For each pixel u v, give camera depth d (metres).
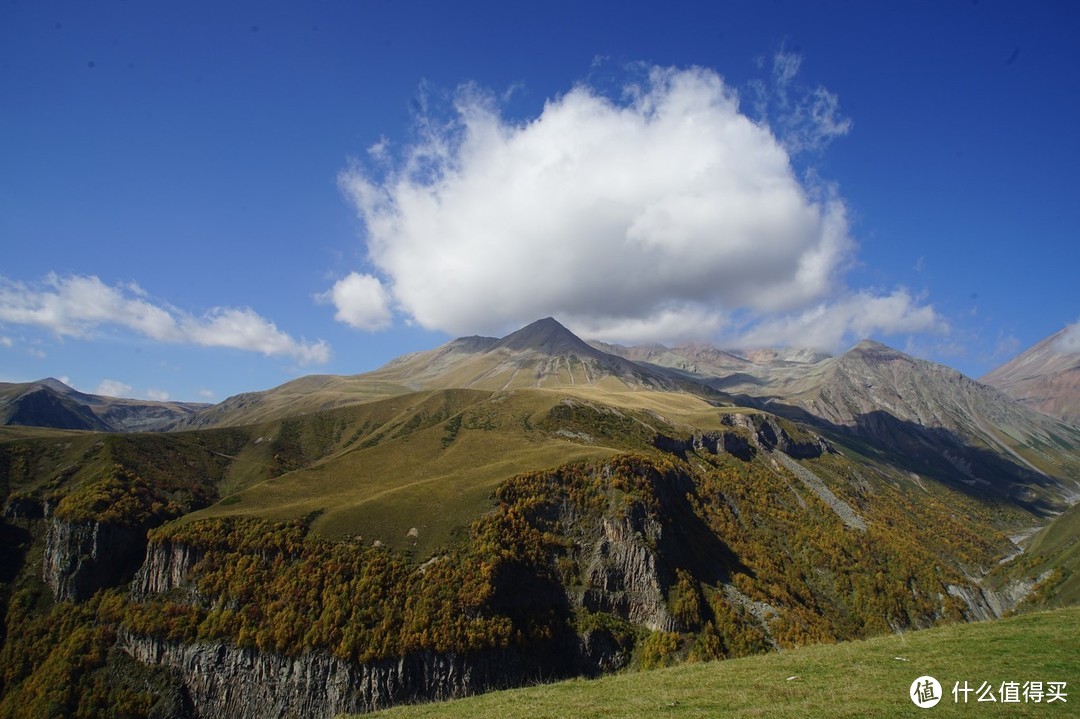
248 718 110.31
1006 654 31.95
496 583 125.06
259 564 127.38
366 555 126.94
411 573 123.88
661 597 138.38
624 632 133.25
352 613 115.75
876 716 26.33
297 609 118.06
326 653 110.75
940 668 31.14
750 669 35.75
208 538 132.62
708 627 135.88
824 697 29.19
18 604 138.25
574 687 37.41
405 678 108.50
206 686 114.81
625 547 145.38
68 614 134.62
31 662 127.06
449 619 115.31
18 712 116.56
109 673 120.81
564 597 136.25
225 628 118.38
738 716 27.88
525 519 144.88
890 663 33.06
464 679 111.00
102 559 142.62
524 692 37.28
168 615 123.56
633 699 32.31
